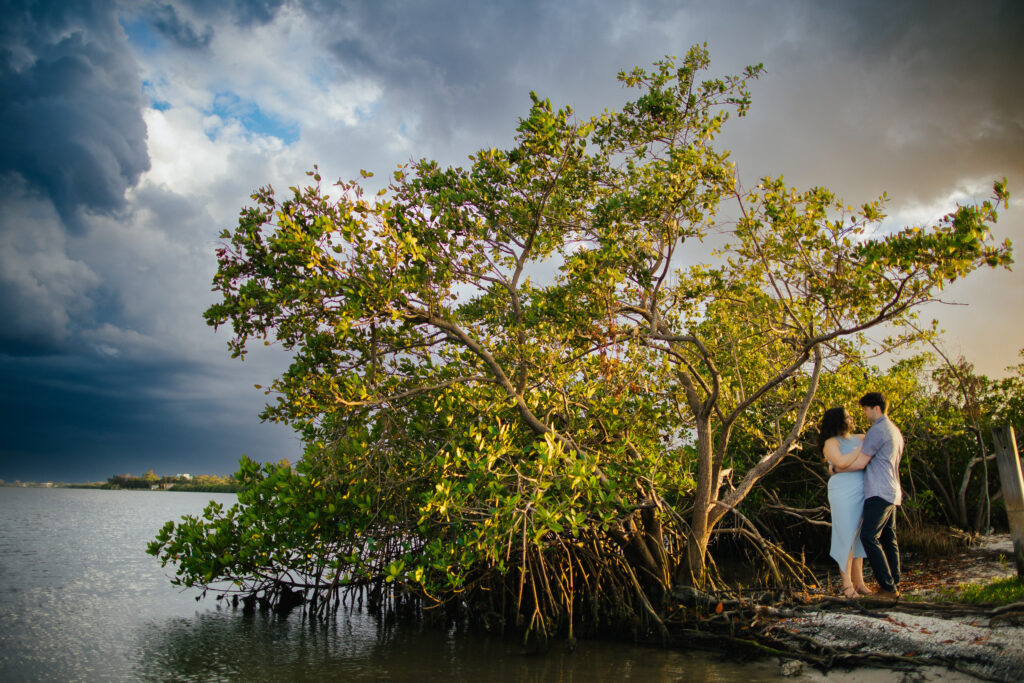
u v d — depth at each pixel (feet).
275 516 31.45
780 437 36.52
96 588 41.78
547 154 27.91
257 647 26.71
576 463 24.17
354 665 23.76
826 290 29.14
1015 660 17.51
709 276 37.27
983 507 44.55
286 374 26.94
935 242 23.09
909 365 51.19
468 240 30.09
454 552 25.27
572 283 30.68
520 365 29.40
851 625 21.68
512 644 26.94
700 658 23.89
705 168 29.68
